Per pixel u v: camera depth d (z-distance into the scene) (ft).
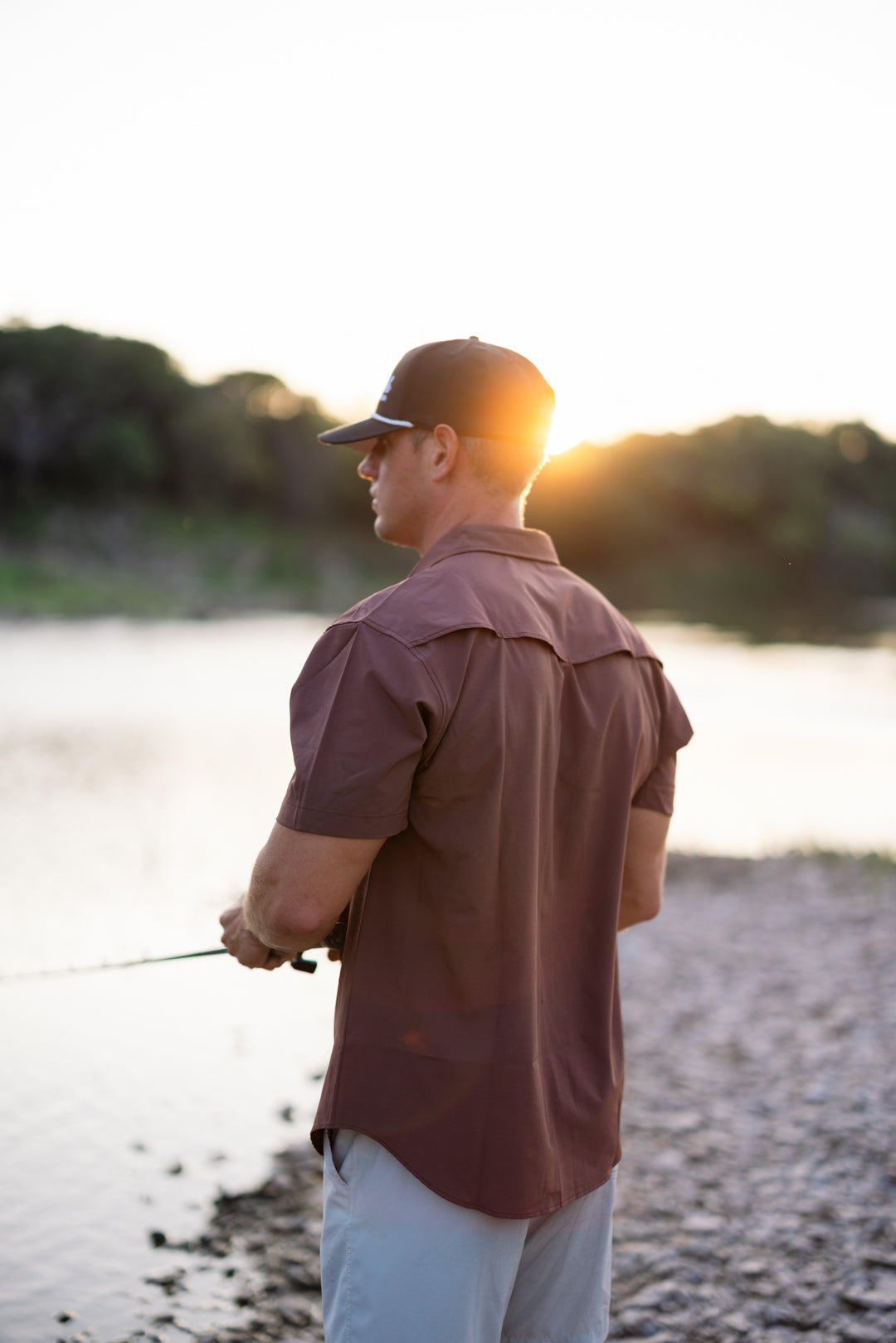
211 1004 15.96
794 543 263.29
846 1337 8.13
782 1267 9.12
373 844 4.54
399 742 4.47
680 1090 13.14
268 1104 12.54
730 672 96.27
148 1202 10.28
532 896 4.83
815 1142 11.51
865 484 293.02
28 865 24.38
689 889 24.41
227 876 23.88
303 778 4.52
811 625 185.26
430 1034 4.71
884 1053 14.03
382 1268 4.71
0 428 224.94
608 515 265.13
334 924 5.01
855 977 17.58
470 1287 4.71
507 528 5.22
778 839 31.27
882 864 26.58
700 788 40.70
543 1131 4.81
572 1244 5.21
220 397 266.77
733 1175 10.87
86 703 61.00
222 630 140.67
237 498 258.57
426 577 4.85
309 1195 10.48
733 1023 15.56
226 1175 10.85
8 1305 8.59
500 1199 4.67
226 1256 9.41
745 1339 8.15
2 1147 11.32
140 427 248.73
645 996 16.92
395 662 4.51
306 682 4.69
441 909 4.69
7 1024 14.87
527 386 5.30
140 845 26.76
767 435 284.61
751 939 20.13
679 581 253.65
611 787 5.32
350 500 264.52
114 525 220.02
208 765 40.55
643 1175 10.93
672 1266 9.19
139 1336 8.25
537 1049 4.84
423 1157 4.66
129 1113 12.19
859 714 66.44
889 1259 9.13
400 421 5.28
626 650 5.39
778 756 49.65
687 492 271.69
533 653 4.90
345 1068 4.79
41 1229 9.76
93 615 153.28
